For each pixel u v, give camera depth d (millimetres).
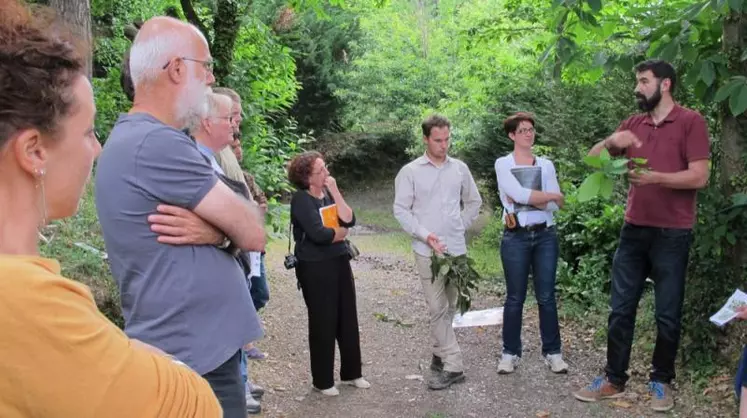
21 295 986
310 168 4840
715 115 5211
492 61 13523
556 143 9422
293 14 10156
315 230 4781
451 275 4973
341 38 22766
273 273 9641
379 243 15070
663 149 4418
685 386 4754
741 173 4863
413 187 5074
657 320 4551
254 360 5738
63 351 997
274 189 7570
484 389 5098
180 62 2326
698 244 4852
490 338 6402
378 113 21281
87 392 1007
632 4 6191
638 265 4656
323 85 22656
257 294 5160
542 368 5496
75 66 1190
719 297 4883
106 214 2277
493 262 10531
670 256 4465
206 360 2279
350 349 5129
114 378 1037
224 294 2342
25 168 1129
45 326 988
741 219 4727
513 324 5410
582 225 7527
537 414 4598
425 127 5059
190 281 2264
